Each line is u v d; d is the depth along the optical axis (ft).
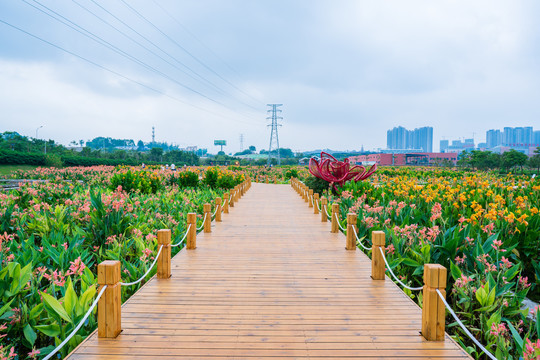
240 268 14.99
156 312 10.43
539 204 24.02
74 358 7.89
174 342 8.66
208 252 17.74
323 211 27.09
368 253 18.65
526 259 16.28
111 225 18.79
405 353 8.20
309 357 8.02
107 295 8.80
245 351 8.26
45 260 14.06
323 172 40.24
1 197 23.47
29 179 72.23
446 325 11.85
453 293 12.42
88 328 9.95
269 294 11.99
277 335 9.06
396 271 14.96
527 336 9.06
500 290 11.25
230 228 24.39
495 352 9.04
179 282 13.17
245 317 10.13
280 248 18.61
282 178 91.25
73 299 9.41
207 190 46.39
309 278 13.73
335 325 9.65
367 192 31.32
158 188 42.83
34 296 11.16
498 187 30.96
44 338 10.55
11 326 10.01
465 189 29.81
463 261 13.43
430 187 31.50
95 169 84.89
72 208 23.36
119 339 8.79
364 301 11.41
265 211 33.01
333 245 19.34
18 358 9.77
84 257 14.33
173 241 18.33
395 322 9.87
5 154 111.65
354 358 7.98
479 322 11.55
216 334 9.10
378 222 19.98
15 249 14.83
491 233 16.22
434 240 14.97
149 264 15.28
